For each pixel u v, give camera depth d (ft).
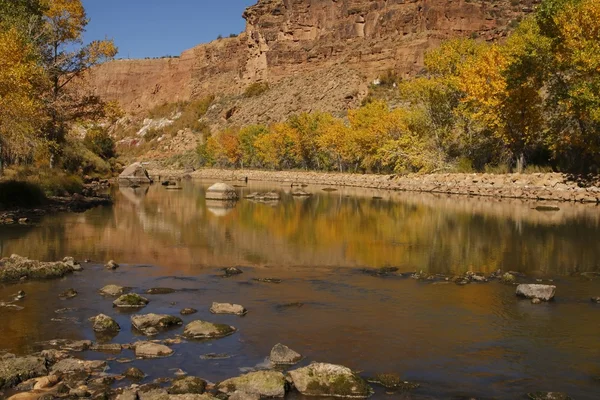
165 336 27.58
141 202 111.65
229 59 617.21
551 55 102.37
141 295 35.58
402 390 21.49
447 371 23.30
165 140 502.38
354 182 182.09
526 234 64.85
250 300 34.68
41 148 116.26
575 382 22.22
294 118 250.16
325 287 38.27
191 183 208.74
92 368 23.17
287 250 54.24
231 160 319.47
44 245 54.90
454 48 148.56
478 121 133.49
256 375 21.72
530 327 29.09
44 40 112.27
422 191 144.46
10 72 78.84
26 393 20.58
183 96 641.40
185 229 69.62
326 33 485.56
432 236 64.13
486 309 32.58
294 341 26.91
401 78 371.15
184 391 20.72
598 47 90.27
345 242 59.67
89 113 122.52
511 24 373.20
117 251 52.60
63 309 32.14
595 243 58.03
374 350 25.71
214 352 25.43
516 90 110.32
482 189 124.57
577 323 29.81
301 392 21.33
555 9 98.78
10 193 84.33
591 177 107.55
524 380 22.41
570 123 111.55
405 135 161.68
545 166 122.31
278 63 495.00
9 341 26.50
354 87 368.27
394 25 417.90
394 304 33.68
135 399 19.85
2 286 37.70
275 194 122.72
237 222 78.07
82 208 93.86
